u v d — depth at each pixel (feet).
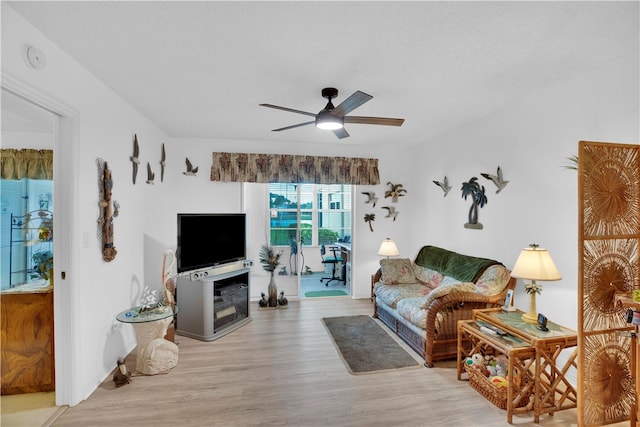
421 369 9.32
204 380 8.63
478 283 10.55
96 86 8.39
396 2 5.39
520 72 8.12
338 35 6.43
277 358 10.00
